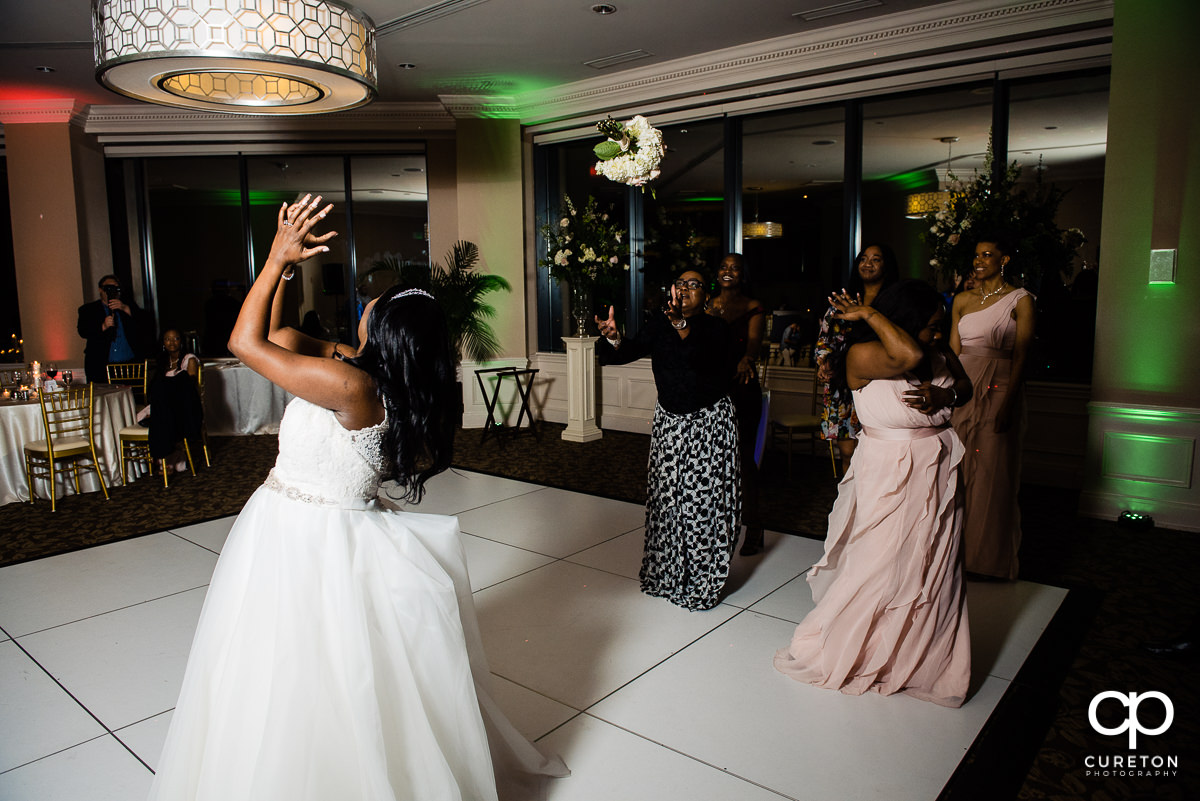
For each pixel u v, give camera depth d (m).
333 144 8.38
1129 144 4.45
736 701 2.63
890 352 2.42
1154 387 4.51
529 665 2.89
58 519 4.95
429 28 5.63
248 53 2.19
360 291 8.81
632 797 2.13
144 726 2.51
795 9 5.30
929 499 2.54
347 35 2.42
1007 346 3.56
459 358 7.86
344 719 1.63
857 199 6.18
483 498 5.27
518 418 7.50
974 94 6.32
